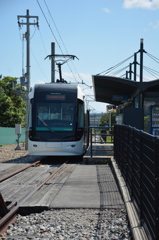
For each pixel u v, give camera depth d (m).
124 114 17.92
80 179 11.84
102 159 17.09
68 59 26.14
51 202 8.34
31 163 17.58
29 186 10.55
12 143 39.69
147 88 17.91
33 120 18.55
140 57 20.20
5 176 12.02
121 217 7.23
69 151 18.19
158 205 4.71
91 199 8.66
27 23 27.36
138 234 5.43
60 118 18.48
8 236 6.22
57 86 19.22
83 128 19.16
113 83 19.70
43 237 6.14
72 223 6.97
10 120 63.72
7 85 68.62
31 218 7.44
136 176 7.18
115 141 15.70
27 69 27.27
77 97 18.91
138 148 6.91
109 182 11.12
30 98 19.06
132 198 7.76
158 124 18.12
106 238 6.03
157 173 4.77
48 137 18.23
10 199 8.65
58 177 12.38
